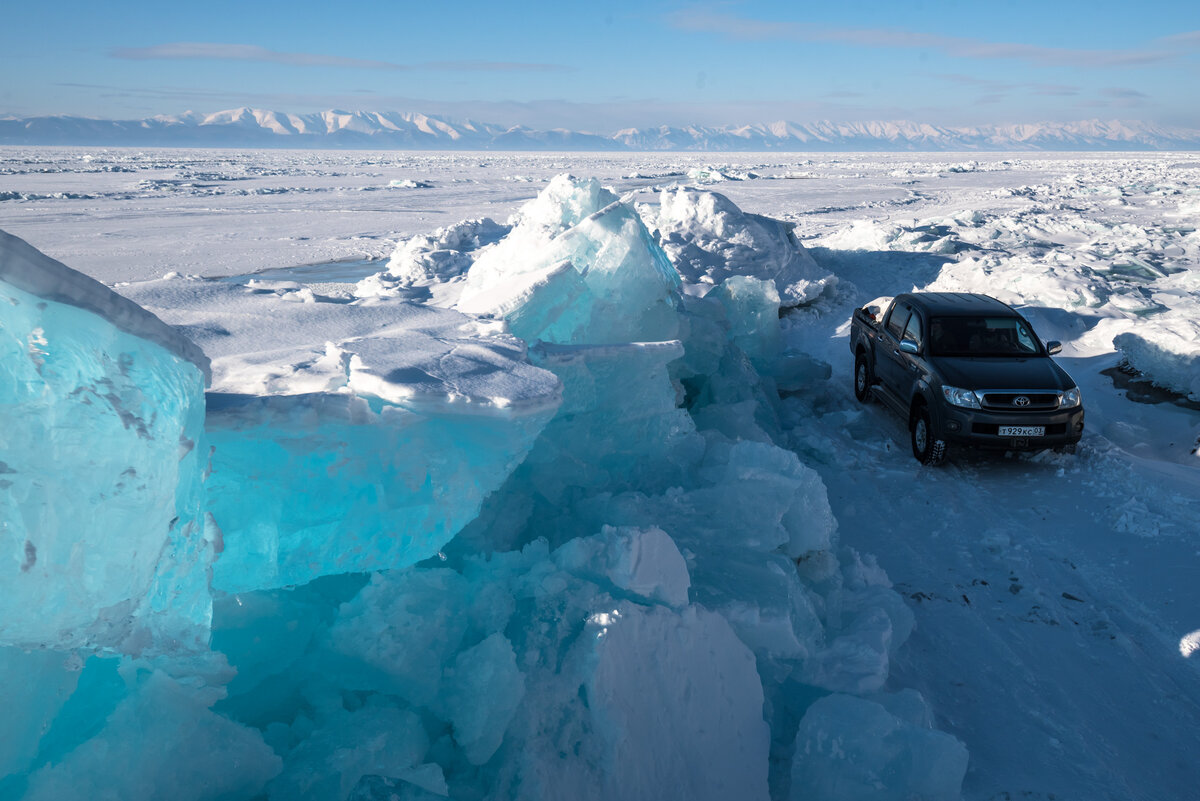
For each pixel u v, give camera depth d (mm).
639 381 5035
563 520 4289
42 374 1684
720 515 4410
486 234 20406
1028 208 34250
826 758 3258
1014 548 5953
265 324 4672
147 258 21219
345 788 2385
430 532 3115
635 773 2822
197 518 2324
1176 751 3818
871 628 4227
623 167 100812
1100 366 10195
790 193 48906
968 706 4133
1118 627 4895
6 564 1560
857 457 7941
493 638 2832
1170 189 46750
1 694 1775
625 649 3021
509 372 3490
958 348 8078
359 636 2805
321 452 2867
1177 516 6160
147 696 2164
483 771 2713
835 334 12867
